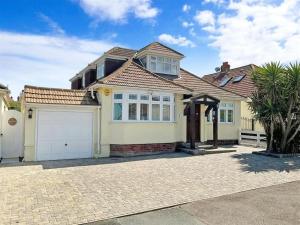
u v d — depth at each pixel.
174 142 16.20
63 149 13.73
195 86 18.83
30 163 12.30
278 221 5.63
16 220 5.63
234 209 6.35
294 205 6.61
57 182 8.74
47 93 13.94
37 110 13.20
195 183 8.70
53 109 13.52
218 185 8.46
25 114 13.04
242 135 19.84
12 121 14.13
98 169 10.88
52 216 5.87
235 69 29.47
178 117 16.95
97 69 21.70
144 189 7.98
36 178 9.28
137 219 5.78
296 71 13.76
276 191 7.83
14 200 6.91
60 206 6.50
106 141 14.46
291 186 8.40
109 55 19.61
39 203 6.70
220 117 19.52
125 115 14.58
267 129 15.08
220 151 15.59
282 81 14.21
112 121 14.51
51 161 12.90
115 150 14.52
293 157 14.09
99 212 6.13
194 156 14.32
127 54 20.89
